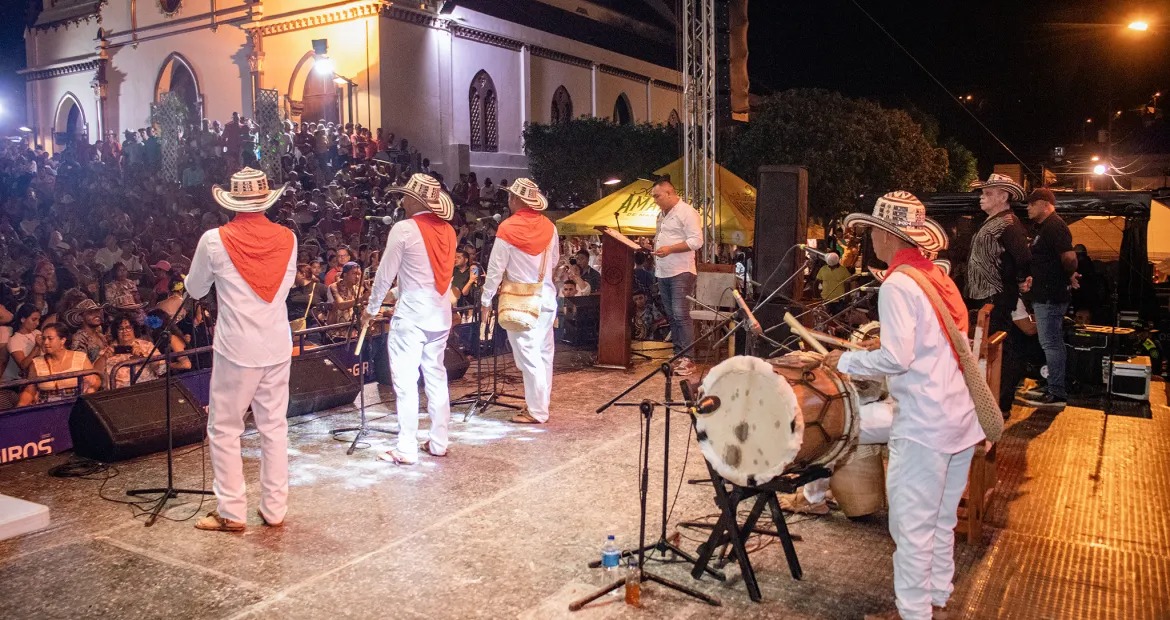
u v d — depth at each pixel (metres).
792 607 3.92
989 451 5.04
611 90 30.69
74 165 20.67
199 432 6.47
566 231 11.93
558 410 7.59
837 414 3.84
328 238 13.75
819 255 4.28
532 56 25.98
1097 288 10.08
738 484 3.81
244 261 4.61
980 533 4.64
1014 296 6.72
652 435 6.76
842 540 4.71
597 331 11.12
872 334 4.79
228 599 3.96
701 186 10.80
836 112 22.14
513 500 5.27
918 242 3.50
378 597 3.98
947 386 3.45
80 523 4.92
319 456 6.20
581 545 4.59
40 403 6.30
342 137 19.03
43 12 30.77
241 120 19.84
